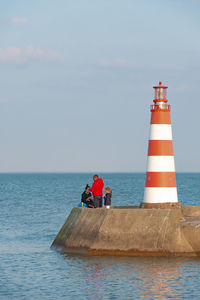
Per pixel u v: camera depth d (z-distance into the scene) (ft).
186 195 588.50
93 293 152.25
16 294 152.76
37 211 400.26
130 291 153.58
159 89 217.56
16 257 203.72
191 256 193.57
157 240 195.72
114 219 202.80
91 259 194.59
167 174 213.25
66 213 383.86
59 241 221.25
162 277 166.91
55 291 155.12
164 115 214.48
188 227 196.85
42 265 188.14
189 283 160.66
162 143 213.66
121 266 181.98
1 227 296.10
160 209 199.72
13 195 640.99
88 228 208.13
